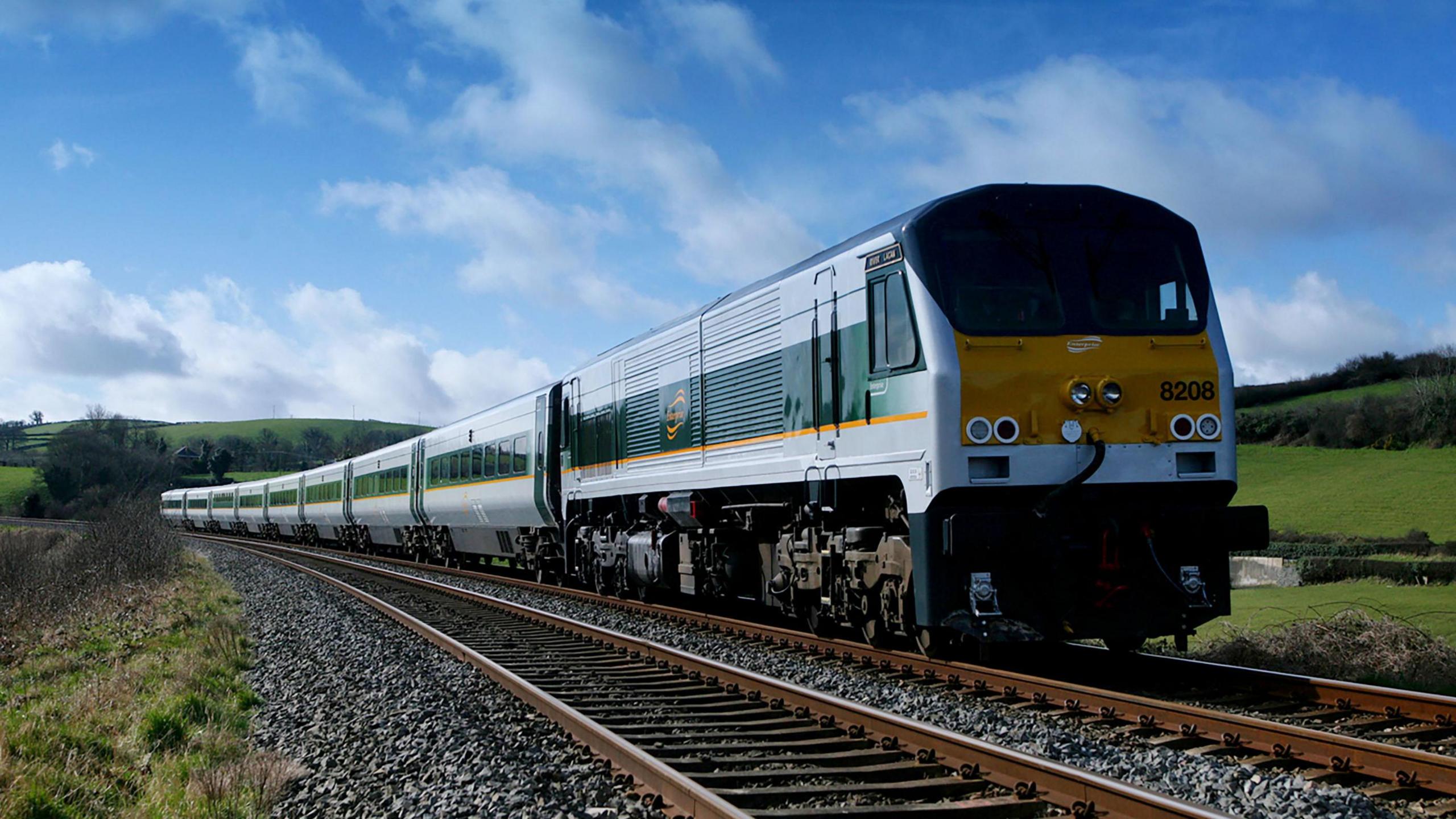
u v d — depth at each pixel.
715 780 5.99
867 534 10.38
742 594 13.98
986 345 8.94
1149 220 9.67
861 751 6.65
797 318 11.45
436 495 29.55
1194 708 7.32
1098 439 8.90
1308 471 54.00
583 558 19.30
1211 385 9.20
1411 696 7.33
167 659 12.36
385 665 11.41
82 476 85.75
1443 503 41.91
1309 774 6.00
